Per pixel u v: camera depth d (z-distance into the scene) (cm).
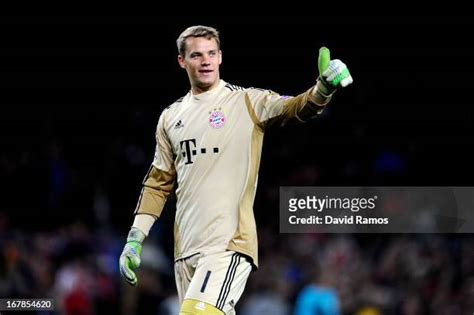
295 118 2102
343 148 6506
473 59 7081
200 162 2166
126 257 2241
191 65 2191
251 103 2169
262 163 6338
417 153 6488
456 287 5059
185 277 2200
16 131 6894
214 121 2170
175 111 2250
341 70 1988
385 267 5106
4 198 5612
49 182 5750
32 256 4822
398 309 4928
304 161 6412
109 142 6800
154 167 2308
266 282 4928
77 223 5309
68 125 7012
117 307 4669
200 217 2155
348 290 4888
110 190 6028
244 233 2144
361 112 6800
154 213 2306
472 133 6662
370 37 7212
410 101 6938
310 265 5116
